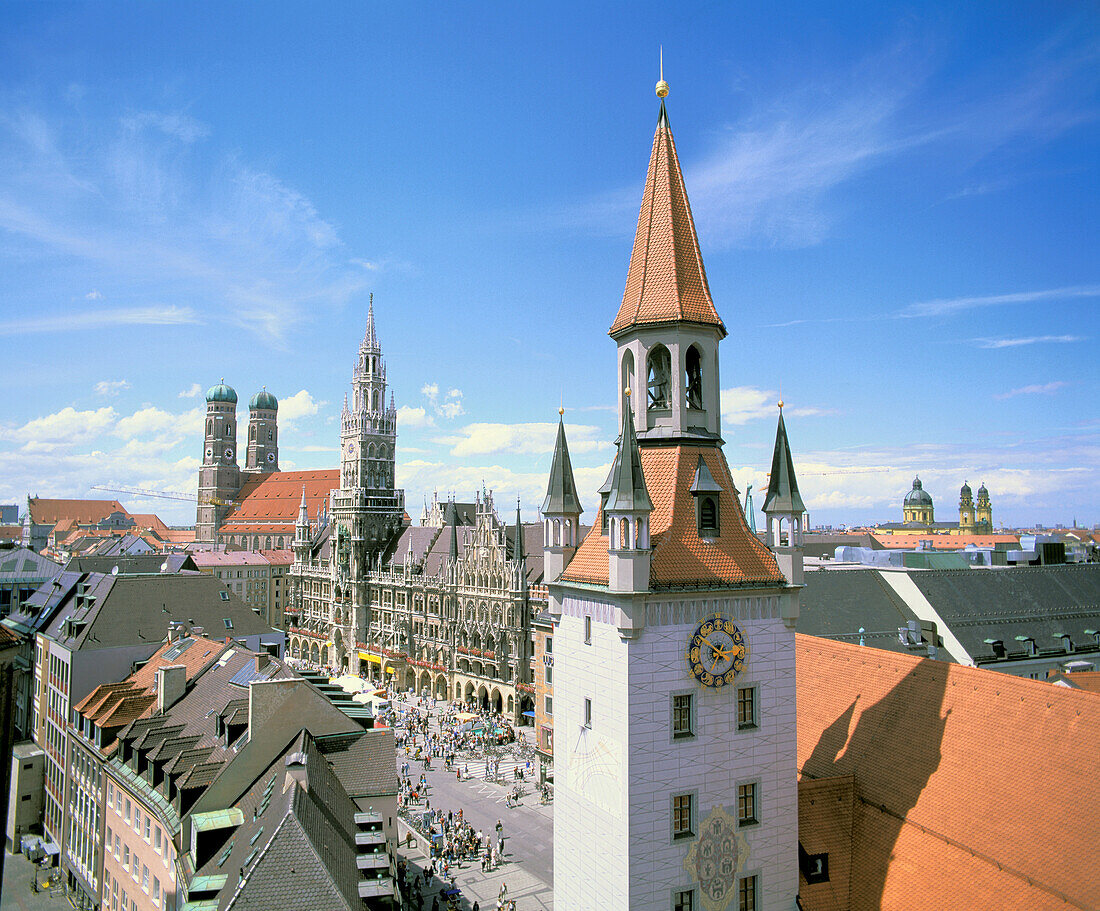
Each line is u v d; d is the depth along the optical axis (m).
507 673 136.25
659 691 33.44
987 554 137.25
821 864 36.59
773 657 36.12
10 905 72.75
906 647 83.62
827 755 42.75
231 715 56.66
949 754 36.53
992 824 32.38
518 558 135.88
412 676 164.38
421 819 86.12
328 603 199.75
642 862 32.66
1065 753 32.06
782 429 38.22
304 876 34.56
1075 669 67.75
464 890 69.62
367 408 193.88
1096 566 100.69
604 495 36.84
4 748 30.72
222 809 49.62
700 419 38.66
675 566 34.56
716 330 38.50
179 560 129.12
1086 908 27.17
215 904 36.38
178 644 81.44
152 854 56.53
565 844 37.59
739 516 37.72
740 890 34.72
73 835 77.12
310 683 59.38
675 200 39.69
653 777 33.06
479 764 108.75
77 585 102.12
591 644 35.75
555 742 38.91
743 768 35.06
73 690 82.56
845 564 131.62
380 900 37.53
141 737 63.19
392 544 189.25
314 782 44.75
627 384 39.97
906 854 34.69
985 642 84.38
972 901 30.89
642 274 39.38
